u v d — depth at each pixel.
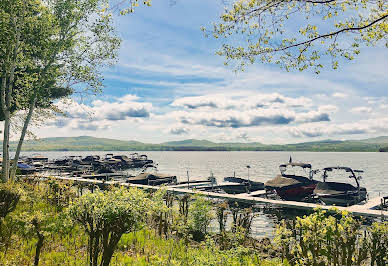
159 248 8.72
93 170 54.44
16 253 6.90
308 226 5.80
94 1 18.86
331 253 5.75
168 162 120.88
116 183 14.38
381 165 101.94
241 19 6.80
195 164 105.25
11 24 18.16
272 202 19.92
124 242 8.69
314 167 86.56
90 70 20.14
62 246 7.76
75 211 5.81
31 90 19.45
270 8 6.51
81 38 20.05
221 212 13.52
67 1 19.06
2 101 17.88
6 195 8.73
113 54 20.20
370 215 15.47
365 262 6.78
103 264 5.54
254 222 17.34
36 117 22.73
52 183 13.93
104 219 5.55
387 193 33.72
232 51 7.48
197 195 14.12
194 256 7.02
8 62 17.67
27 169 40.34
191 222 12.54
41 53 19.34
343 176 58.03
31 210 11.24
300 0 6.21
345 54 7.05
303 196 24.86
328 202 22.75
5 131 17.70
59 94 21.70
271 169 78.00
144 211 6.04
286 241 6.75
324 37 6.88
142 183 32.34
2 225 8.41
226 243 9.55
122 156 75.62
